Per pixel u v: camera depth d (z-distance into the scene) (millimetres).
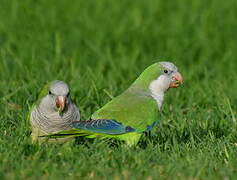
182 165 9156
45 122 9867
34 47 17328
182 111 13188
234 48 19516
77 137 10305
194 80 16000
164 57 18250
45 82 13867
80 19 21641
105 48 19062
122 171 8898
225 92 14461
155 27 21531
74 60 17000
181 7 23750
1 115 11867
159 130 11664
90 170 8883
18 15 21422
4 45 18016
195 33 20828
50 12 22094
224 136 11086
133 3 24203
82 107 12727
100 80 14562
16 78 14812
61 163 9258
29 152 9570
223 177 8820
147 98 10500
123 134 10133
